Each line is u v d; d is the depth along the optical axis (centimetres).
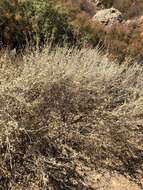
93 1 1532
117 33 991
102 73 552
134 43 935
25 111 416
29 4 682
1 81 422
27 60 519
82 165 449
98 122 492
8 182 375
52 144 438
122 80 619
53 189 392
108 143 501
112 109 541
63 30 695
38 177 388
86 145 469
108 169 468
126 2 1545
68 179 416
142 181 473
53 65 470
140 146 554
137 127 552
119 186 444
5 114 393
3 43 598
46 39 645
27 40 566
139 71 707
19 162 396
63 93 460
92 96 499
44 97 448
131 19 1445
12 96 398
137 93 611
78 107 482
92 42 785
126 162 502
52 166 416
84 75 498
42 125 429
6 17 618
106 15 1216
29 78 431
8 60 502
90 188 418
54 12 695
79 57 573
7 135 366
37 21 656
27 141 414
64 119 470
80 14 957
